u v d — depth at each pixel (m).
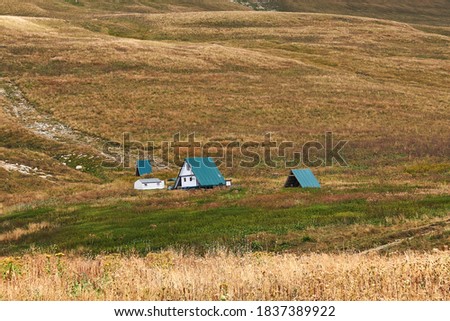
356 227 57.31
